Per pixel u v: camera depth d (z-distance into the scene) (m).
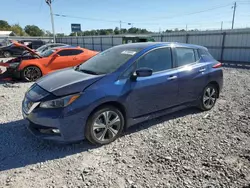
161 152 3.07
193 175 2.55
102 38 27.66
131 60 3.51
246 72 10.76
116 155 3.02
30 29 86.50
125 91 3.32
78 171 2.68
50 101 2.96
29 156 3.01
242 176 2.51
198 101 4.55
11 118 4.34
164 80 3.79
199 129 3.82
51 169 2.73
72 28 40.62
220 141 3.37
